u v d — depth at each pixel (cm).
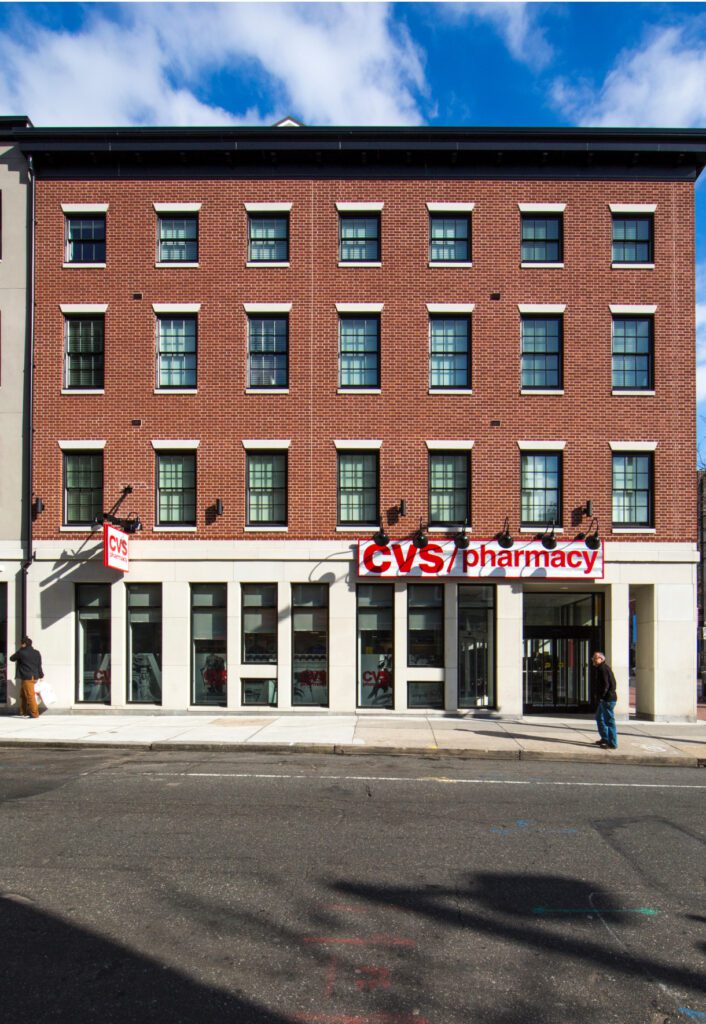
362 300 1833
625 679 1773
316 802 894
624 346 1847
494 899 587
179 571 1781
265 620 1791
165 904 565
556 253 1861
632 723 1702
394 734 1435
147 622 1802
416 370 1819
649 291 1836
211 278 1841
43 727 1514
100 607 1806
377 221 1867
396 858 682
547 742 1373
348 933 519
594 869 662
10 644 1783
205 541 1783
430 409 1811
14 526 1803
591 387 1816
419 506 1791
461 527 1781
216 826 780
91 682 1792
